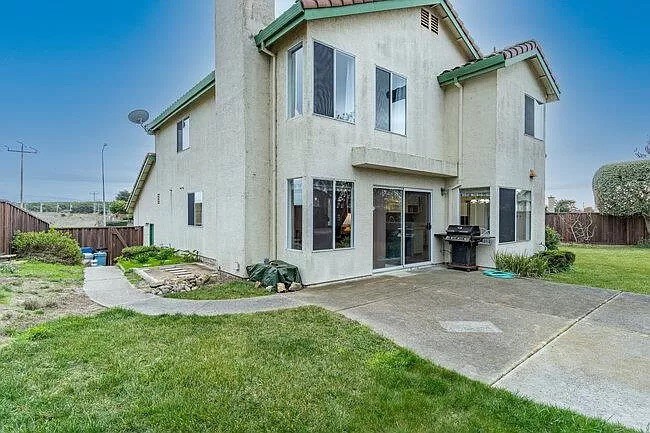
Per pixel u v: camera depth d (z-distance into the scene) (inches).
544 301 278.4
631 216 797.9
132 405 126.1
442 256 464.8
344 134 353.1
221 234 404.8
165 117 588.4
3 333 198.4
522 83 475.2
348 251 356.8
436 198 460.8
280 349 177.2
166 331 203.5
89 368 154.9
